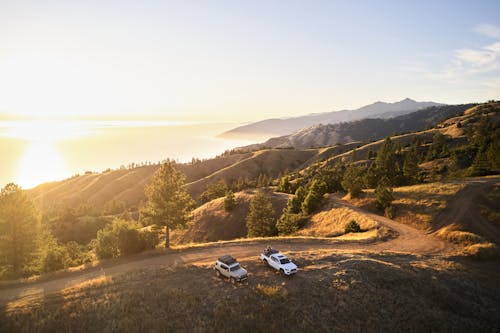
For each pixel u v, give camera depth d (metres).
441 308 26.64
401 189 63.22
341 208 60.88
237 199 82.75
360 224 50.97
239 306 24.05
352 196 68.88
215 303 24.33
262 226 61.28
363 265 30.66
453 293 28.52
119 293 25.30
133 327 21.95
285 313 23.77
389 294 26.89
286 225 59.78
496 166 68.44
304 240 41.50
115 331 21.59
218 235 70.12
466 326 24.92
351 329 23.05
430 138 180.12
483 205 47.88
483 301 28.27
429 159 123.25
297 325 22.84
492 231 41.84
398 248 38.78
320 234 53.03
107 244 36.38
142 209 41.06
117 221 38.34
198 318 22.86
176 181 40.38
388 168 76.62
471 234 40.25
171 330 21.94
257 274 28.94
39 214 36.31
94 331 21.64
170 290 25.80
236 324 22.59
